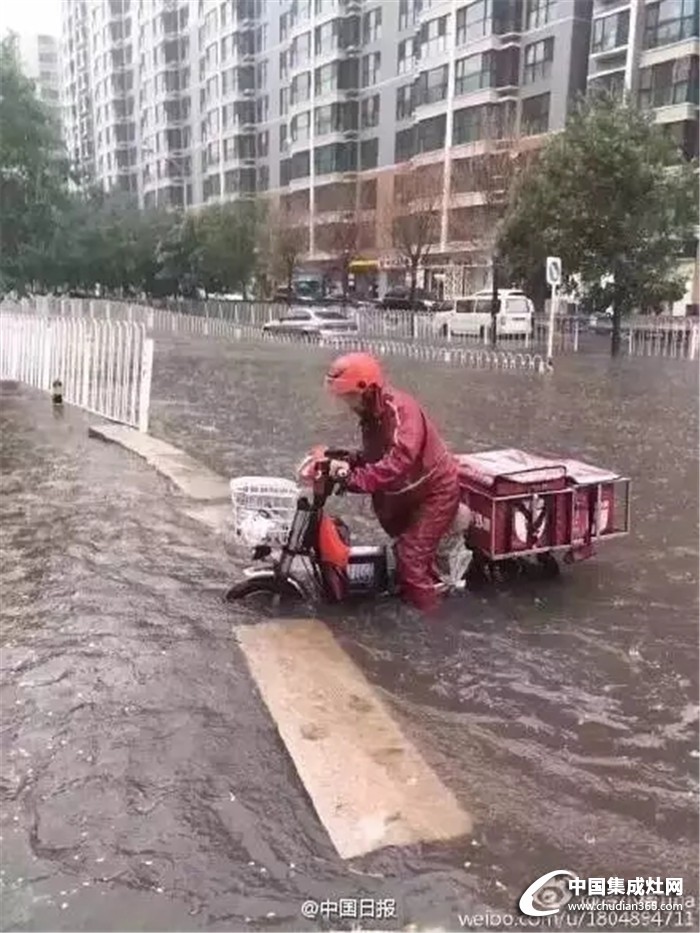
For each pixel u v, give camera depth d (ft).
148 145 239.50
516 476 16.05
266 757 10.55
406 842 9.04
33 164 82.38
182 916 7.97
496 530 16.02
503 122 132.26
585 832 9.33
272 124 204.64
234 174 212.64
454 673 13.03
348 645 13.93
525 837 9.21
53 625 14.20
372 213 167.73
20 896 8.15
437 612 15.30
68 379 37.73
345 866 8.69
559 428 36.86
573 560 17.26
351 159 182.60
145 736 10.91
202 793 9.78
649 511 22.43
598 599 16.12
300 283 179.01
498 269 97.25
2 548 18.11
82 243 136.77
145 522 20.13
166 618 14.64
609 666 13.34
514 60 143.84
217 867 8.63
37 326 41.09
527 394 48.93
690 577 17.37
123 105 244.63
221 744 10.80
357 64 180.14
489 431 35.94
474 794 9.96
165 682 12.34
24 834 9.03
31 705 11.57
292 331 106.93
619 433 35.63
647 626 14.90
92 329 35.06
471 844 9.07
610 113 80.59
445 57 152.25
